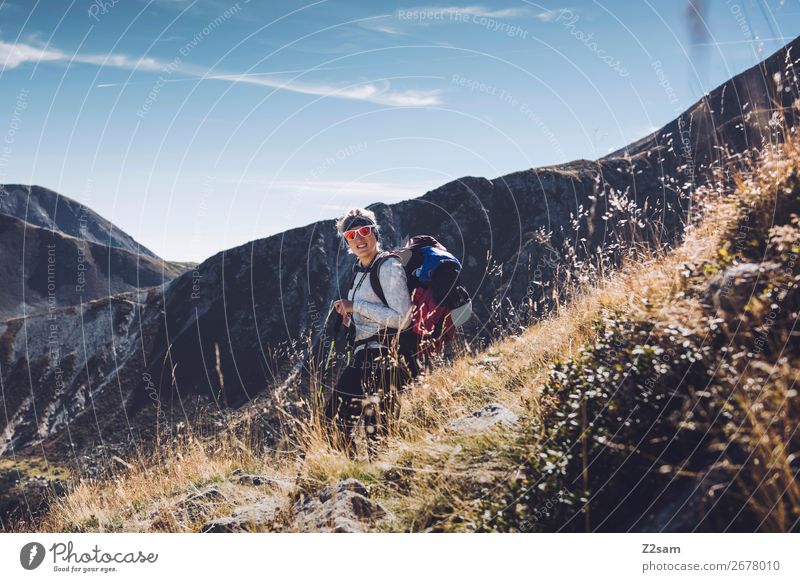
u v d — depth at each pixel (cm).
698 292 300
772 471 212
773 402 224
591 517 261
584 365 312
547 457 276
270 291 9575
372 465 375
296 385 444
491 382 479
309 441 414
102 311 10550
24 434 8362
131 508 459
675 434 254
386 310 421
